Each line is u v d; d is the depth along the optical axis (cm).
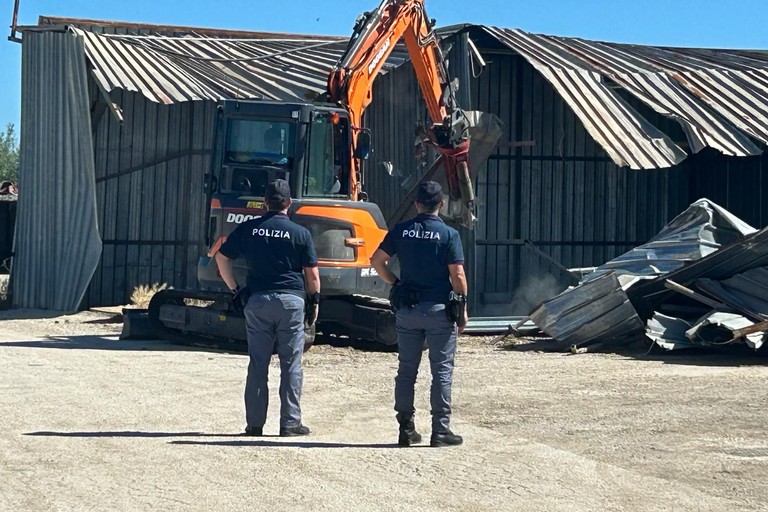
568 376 1207
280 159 1442
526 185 2300
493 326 1727
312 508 630
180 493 659
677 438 855
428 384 1131
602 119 1923
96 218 2075
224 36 2803
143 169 2248
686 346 1394
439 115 1681
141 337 1591
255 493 662
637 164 1828
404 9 1596
